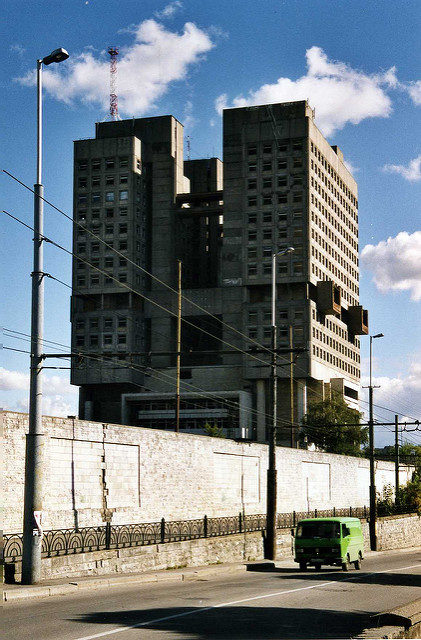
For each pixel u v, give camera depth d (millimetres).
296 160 158250
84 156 166750
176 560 32500
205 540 35125
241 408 147750
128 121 172875
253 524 47688
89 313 159875
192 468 46094
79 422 35625
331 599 21594
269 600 20906
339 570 36062
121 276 161000
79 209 165500
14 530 29859
